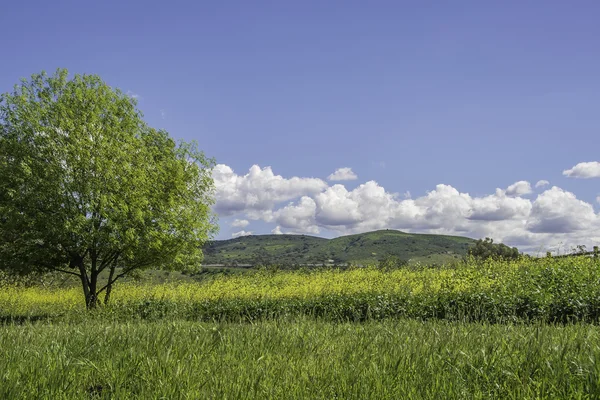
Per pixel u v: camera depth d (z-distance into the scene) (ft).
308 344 19.17
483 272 57.16
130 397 13.64
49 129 64.03
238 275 82.64
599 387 12.55
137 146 71.56
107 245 63.98
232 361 16.33
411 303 46.60
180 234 71.15
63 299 82.48
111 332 22.94
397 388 13.24
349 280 67.46
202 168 78.69
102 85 72.28
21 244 63.77
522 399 12.53
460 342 18.16
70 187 61.82
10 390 13.16
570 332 19.95
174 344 18.47
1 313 69.46
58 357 16.70
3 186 60.29
